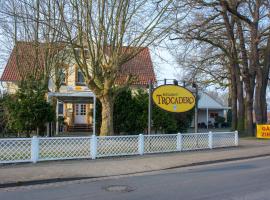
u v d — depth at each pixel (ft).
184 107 74.54
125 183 40.91
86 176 44.42
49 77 105.09
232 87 133.28
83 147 57.21
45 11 89.30
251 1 112.57
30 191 36.86
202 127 198.39
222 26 116.26
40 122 82.99
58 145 55.06
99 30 73.97
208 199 33.04
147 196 34.24
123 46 75.77
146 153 63.87
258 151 72.18
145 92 98.63
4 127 85.61
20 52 109.60
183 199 33.06
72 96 108.58
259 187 38.32
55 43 90.74
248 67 122.01
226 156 63.62
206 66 135.33
